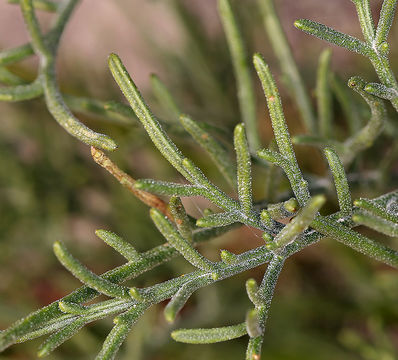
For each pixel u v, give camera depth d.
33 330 0.10
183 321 0.16
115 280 0.10
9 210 0.17
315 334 0.16
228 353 0.16
